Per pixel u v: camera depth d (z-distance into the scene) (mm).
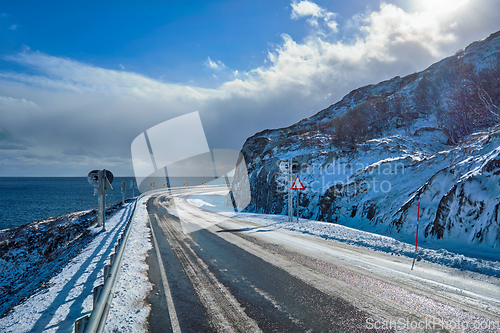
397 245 8812
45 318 4160
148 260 7523
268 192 23859
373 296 4898
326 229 12508
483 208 8625
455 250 8023
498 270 6023
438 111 29297
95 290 3262
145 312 4289
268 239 10547
